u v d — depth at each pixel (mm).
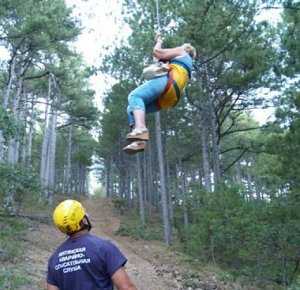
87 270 3146
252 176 45000
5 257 12039
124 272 3168
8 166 13695
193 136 28219
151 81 3586
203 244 15344
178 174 39969
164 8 15047
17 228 15891
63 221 3244
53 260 3273
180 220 29922
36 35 22438
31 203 21922
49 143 37125
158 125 21938
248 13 14773
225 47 16156
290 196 12367
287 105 17031
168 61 3844
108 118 29969
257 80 17969
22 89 32000
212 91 20062
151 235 24750
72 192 52531
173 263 16266
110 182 56094
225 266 15078
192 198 18109
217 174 19984
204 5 14492
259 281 11898
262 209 12586
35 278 10570
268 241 11422
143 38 16016
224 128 32156
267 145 15414
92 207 41094
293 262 11477
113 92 23203
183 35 15070
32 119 38625
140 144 3434
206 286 12758
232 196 14539
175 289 12383
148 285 12570
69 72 31047
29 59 27375
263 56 16922
